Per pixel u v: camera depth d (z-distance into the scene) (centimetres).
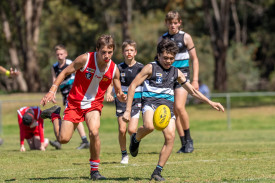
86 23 10756
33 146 3041
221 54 8981
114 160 2352
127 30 8844
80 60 1670
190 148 2614
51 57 11856
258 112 6850
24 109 2964
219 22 9169
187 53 2505
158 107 1625
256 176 1756
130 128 2205
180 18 2508
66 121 1697
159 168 1639
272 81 10938
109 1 12381
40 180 1714
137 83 1678
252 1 12269
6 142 3806
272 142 3369
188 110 6919
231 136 4359
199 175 1795
